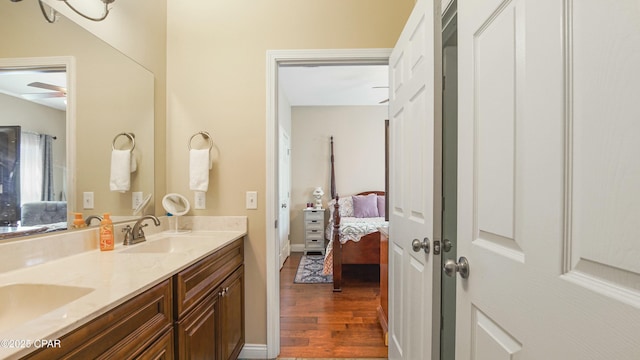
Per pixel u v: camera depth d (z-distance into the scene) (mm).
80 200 1288
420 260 1179
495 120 723
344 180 4965
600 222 452
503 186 687
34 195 1088
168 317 1019
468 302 835
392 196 1676
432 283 1047
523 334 605
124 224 1544
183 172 1909
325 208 4930
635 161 404
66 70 1229
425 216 1114
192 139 1904
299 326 2242
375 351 1918
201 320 1255
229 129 1887
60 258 1172
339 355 1873
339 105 4961
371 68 3350
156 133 1815
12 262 1000
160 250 1600
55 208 1173
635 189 404
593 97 465
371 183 4973
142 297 876
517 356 623
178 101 1905
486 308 746
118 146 1515
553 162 537
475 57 820
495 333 710
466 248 851
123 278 933
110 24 1461
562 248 515
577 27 493
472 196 826
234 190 1885
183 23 1903
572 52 503
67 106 1233
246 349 1858
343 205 4605
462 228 876
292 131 4965
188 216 1892
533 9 591
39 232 1102
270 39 1868
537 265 570
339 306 2609
